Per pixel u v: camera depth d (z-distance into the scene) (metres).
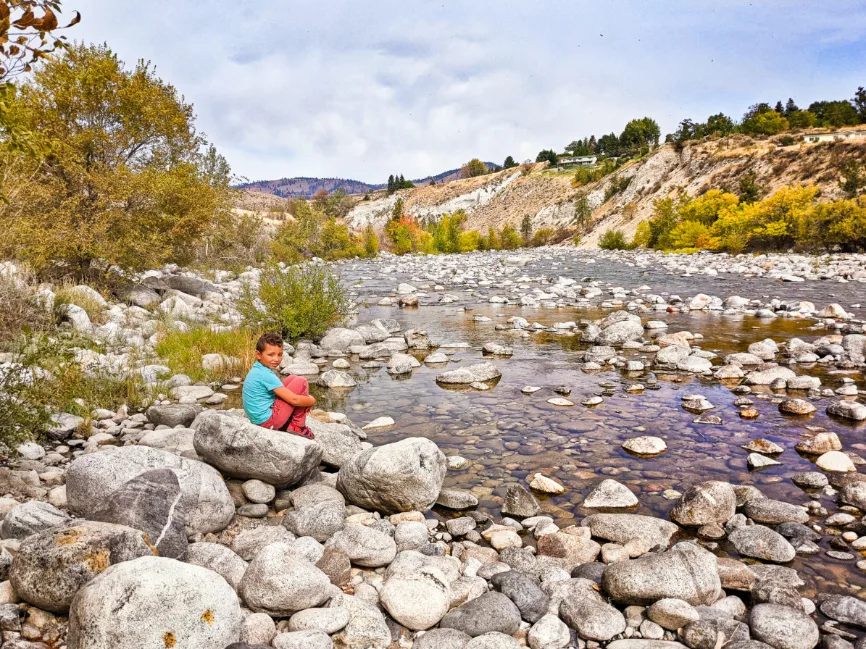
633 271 29.92
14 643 2.93
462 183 173.00
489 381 9.50
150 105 15.34
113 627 2.67
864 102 97.69
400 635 3.48
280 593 3.38
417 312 17.30
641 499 5.27
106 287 14.32
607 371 10.07
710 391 8.71
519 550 4.35
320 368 10.54
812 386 8.60
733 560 4.11
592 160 153.75
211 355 10.06
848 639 3.35
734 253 44.69
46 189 12.67
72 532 3.31
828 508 5.04
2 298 9.13
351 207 174.50
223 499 4.57
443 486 5.57
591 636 3.40
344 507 4.90
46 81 13.69
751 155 76.06
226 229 26.66
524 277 26.72
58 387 7.05
